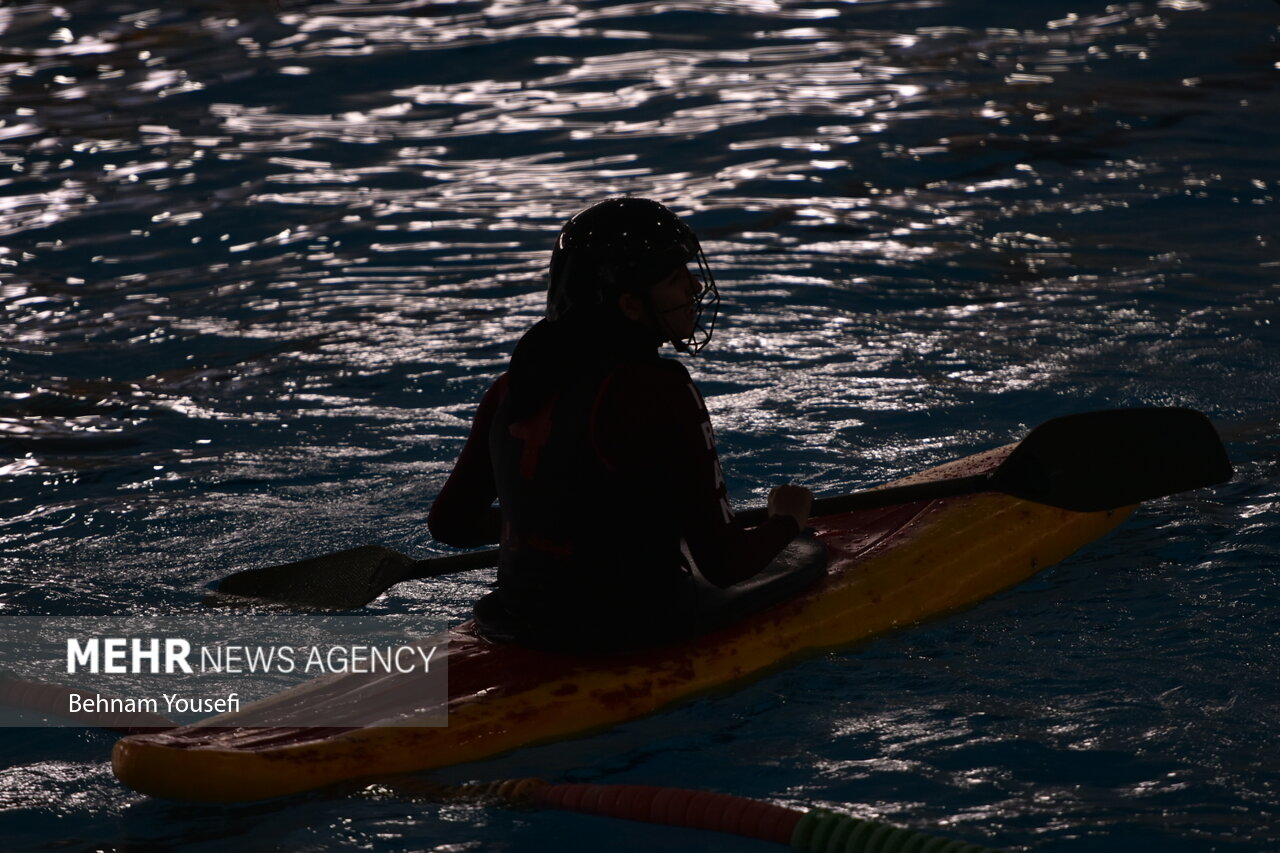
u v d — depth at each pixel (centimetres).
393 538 1521
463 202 3123
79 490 1686
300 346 2267
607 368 1049
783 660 1185
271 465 1759
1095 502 1349
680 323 1062
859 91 3903
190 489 1683
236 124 3816
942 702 1106
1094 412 1346
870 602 1257
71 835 954
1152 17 4575
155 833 953
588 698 1094
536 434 1083
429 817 962
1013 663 1172
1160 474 1370
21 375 2152
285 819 966
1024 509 1406
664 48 4459
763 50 4422
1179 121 3500
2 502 1652
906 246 2697
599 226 1045
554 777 1025
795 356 2120
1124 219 2808
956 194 3041
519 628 1134
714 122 3656
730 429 1814
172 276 2684
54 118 3916
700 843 913
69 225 3011
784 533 1143
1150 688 1104
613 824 944
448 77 4225
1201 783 954
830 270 2562
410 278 2644
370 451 1803
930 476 1514
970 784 973
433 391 2042
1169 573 1338
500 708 1076
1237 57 4059
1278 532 1416
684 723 1095
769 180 3173
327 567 1265
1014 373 1995
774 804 928
